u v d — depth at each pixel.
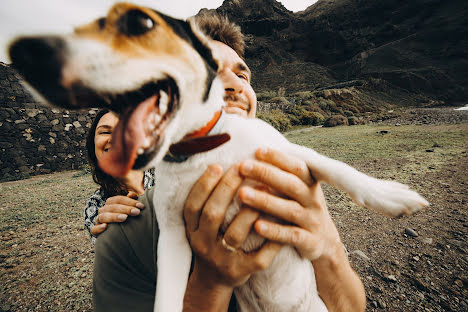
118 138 0.26
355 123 6.00
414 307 0.68
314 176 0.34
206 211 0.28
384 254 0.92
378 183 0.34
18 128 3.20
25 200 1.96
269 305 0.36
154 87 0.28
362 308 0.38
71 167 3.55
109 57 0.25
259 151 0.31
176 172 0.32
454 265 0.82
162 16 0.34
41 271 1.00
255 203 0.28
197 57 0.35
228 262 0.28
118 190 0.54
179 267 0.32
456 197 1.33
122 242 0.34
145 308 0.31
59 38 0.22
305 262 0.36
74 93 0.24
